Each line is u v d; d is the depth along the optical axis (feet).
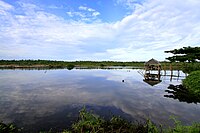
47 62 335.26
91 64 373.40
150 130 26.35
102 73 176.65
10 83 94.53
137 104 52.24
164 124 35.09
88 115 32.24
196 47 131.95
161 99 59.62
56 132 30.14
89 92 71.77
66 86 87.56
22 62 312.71
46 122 35.29
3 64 282.77
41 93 67.67
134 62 439.22
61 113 41.57
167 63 287.89
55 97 60.49
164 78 131.13
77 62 388.16
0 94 64.28
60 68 260.42
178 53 145.18
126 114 41.81
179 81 112.06
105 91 74.84
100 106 49.16
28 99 56.59
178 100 58.29
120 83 102.37
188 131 23.04
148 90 78.38
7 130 28.37
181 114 42.60
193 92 70.13
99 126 25.76
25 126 33.09
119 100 57.36
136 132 25.54
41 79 116.06
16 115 39.75
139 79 124.67
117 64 391.04
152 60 132.67
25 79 114.11
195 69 123.95
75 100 56.29
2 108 45.44
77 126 27.37
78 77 134.62
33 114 40.68
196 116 41.06
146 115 41.24
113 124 27.20
